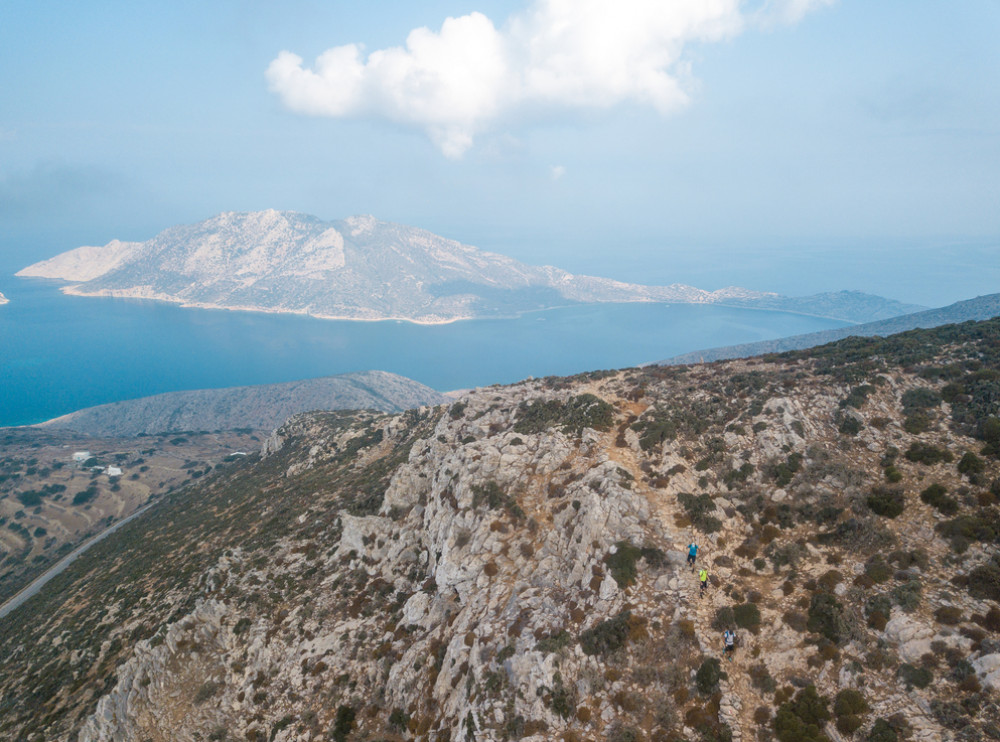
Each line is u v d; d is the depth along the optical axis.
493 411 76.31
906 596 31.36
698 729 29.28
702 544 40.59
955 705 25.61
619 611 36.88
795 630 32.47
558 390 72.38
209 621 57.81
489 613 42.31
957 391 47.06
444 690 39.81
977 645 27.53
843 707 27.52
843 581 34.66
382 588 57.50
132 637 58.94
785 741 27.23
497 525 50.22
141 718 49.75
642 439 52.62
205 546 80.44
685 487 46.00
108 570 90.50
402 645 48.12
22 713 54.47
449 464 62.81
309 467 111.62
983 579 31.14
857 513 39.38
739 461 47.41
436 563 54.34
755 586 36.56
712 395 58.44
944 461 40.59
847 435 46.69
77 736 48.88
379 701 44.69
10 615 96.50
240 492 112.25
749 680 30.92
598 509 44.53
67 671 58.25
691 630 34.03
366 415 155.12
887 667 28.70
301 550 69.50
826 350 67.75
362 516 72.25
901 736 25.41
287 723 45.72
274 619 57.16
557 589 41.72
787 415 50.12
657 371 72.06
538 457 57.06
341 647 50.75
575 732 31.41
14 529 187.50
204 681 52.34
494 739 32.94
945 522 35.81
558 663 34.81
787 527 40.59
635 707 31.39
